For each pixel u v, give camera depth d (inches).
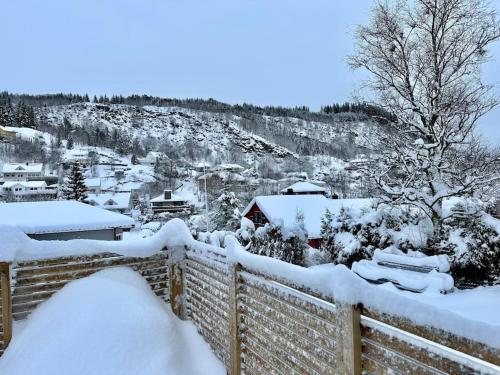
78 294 195.0
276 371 129.9
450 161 437.1
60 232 441.4
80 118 4729.3
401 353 77.5
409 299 76.0
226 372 175.0
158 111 5221.5
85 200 1845.5
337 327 94.6
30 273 200.7
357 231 485.1
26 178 2721.5
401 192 429.4
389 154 465.4
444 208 462.0
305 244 479.2
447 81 452.4
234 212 1061.8
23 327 192.4
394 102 478.6
